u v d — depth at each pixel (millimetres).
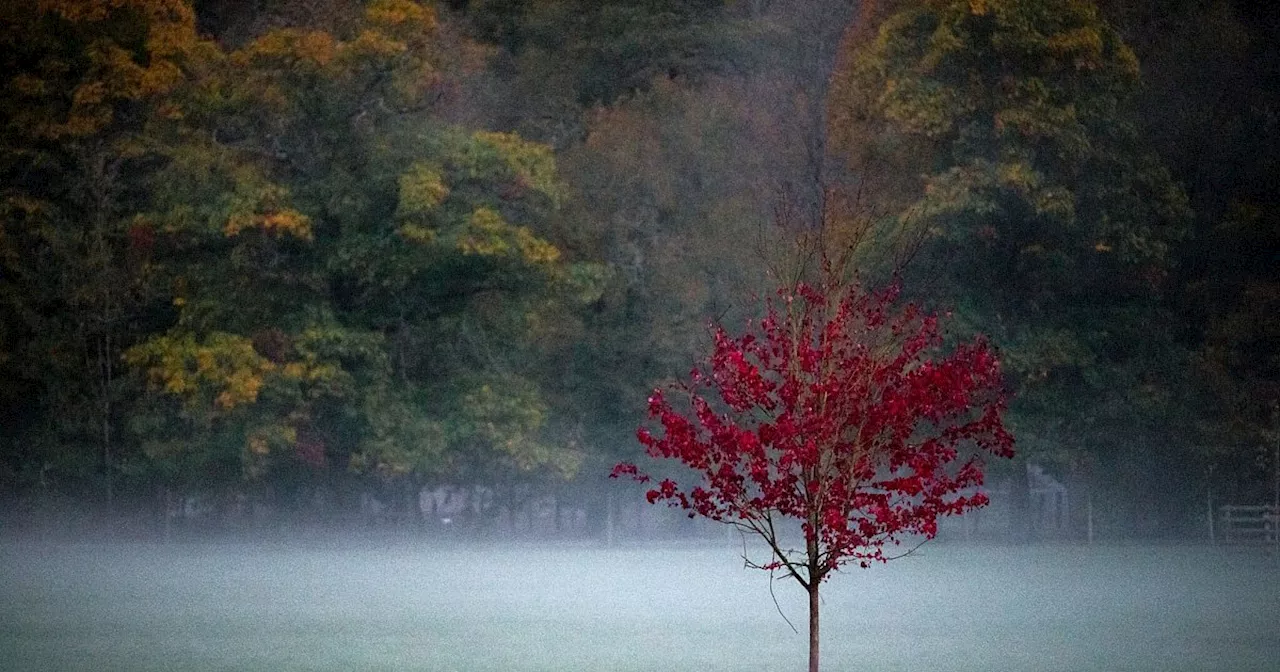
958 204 106688
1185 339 122750
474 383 116750
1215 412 114750
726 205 124938
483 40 164625
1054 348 111312
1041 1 107750
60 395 115250
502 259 114250
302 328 113188
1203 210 124938
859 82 116312
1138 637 60531
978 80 110125
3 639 61812
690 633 63531
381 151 113062
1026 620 67000
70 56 117000
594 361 123750
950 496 113375
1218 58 123750
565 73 156750
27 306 114875
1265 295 115625
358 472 114000
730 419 32531
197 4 141500
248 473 110875
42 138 115625
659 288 122000
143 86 112875
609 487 124438
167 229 111250
